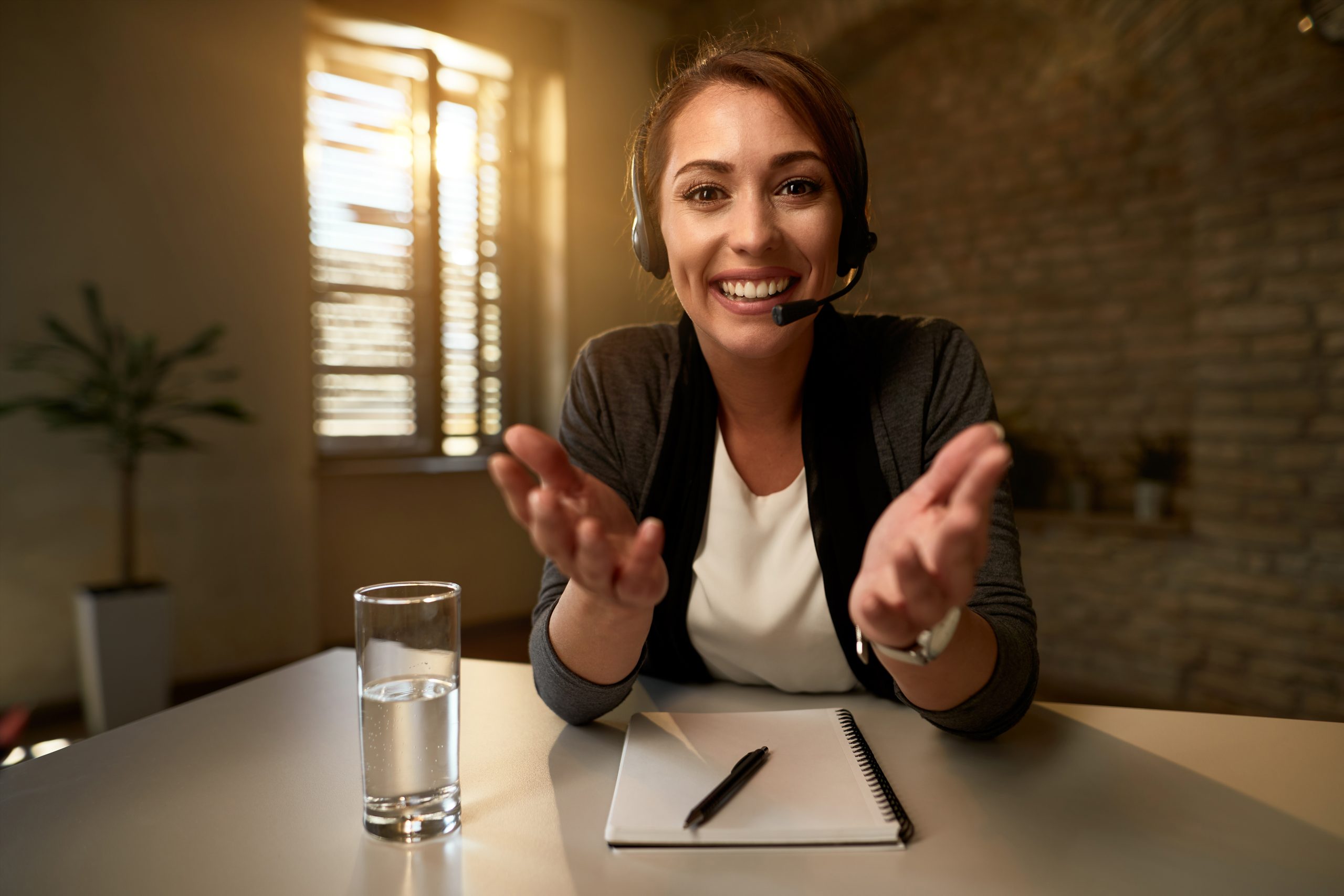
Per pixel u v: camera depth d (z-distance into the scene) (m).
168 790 0.67
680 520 0.96
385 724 0.58
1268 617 2.72
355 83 3.88
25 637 2.90
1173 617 2.97
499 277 4.33
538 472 0.54
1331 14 2.51
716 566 0.94
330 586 3.68
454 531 4.04
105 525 3.04
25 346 2.86
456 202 4.16
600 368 1.05
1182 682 2.94
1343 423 2.57
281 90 3.39
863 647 0.63
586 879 0.52
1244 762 0.70
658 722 0.76
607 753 0.73
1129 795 0.64
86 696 2.85
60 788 0.67
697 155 0.81
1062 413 3.52
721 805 0.59
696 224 0.82
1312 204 2.61
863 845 0.56
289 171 3.41
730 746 0.70
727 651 0.94
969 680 0.68
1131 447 3.32
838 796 0.60
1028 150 3.60
